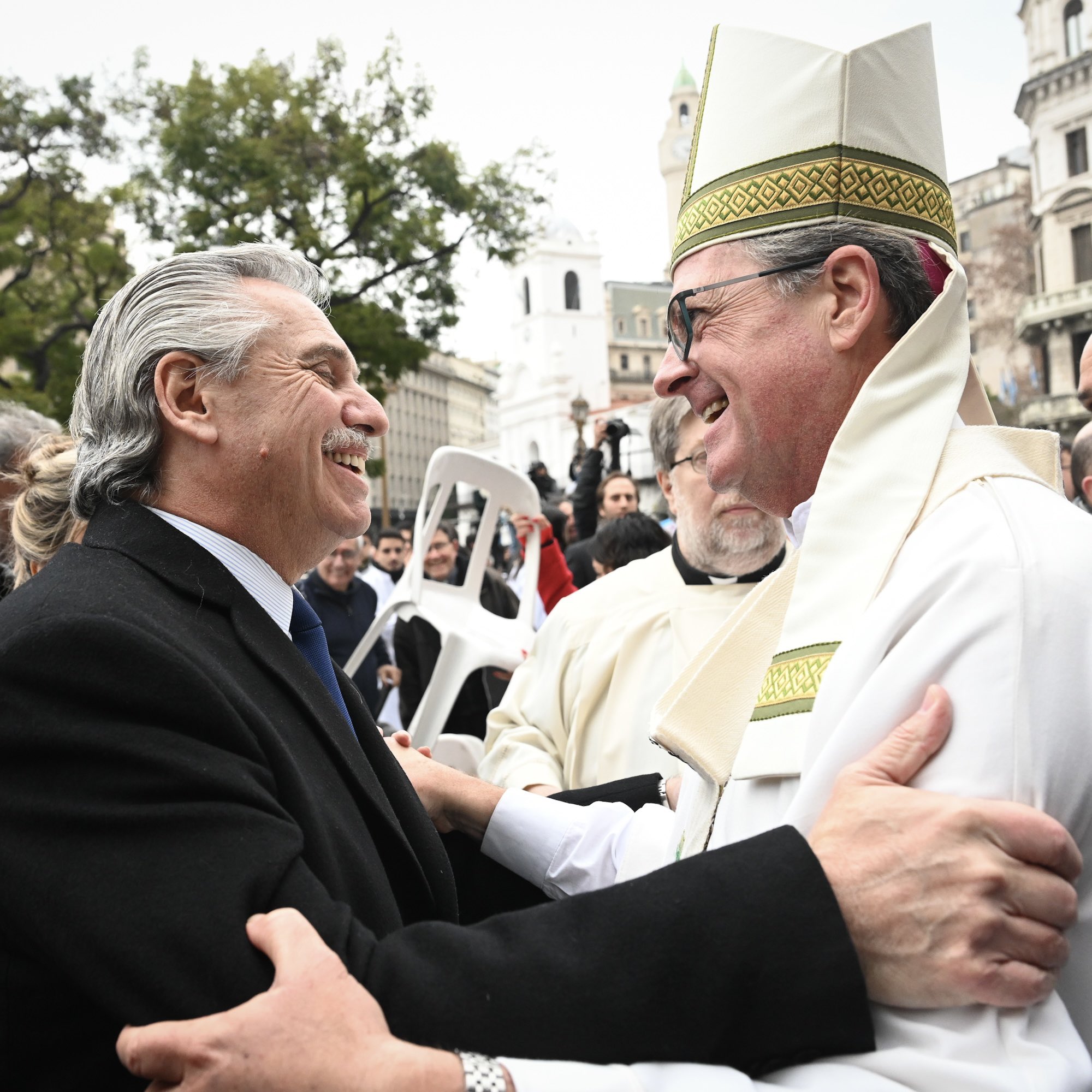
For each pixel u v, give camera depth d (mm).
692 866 1120
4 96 17969
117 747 1130
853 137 1367
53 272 18859
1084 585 1104
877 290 1346
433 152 18484
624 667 2645
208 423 1439
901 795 1065
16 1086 1148
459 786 1806
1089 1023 1093
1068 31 19031
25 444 2480
